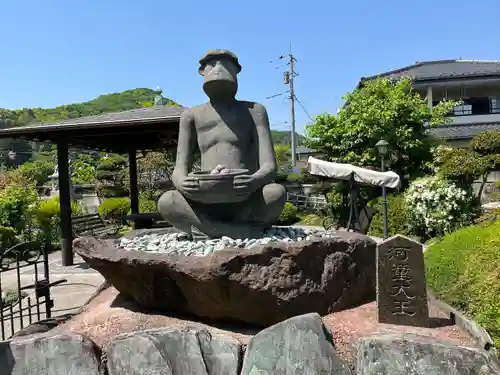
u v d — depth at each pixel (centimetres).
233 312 319
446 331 315
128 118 787
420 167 1255
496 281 385
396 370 260
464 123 1827
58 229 1116
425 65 2000
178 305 343
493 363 263
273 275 312
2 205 980
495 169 1102
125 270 336
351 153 1295
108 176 1738
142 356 273
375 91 1338
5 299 619
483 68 1825
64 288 673
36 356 279
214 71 389
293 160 2325
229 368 277
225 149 397
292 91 2309
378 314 326
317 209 1627
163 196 388
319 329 274
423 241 1012
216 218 390
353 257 361
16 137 817
